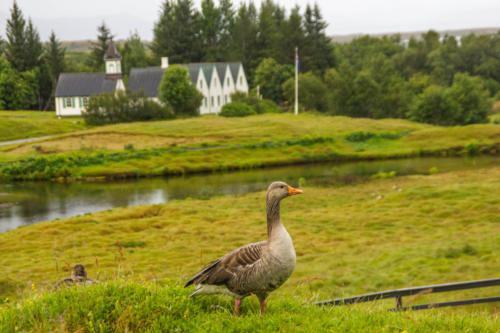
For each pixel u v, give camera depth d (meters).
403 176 52.47
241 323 6.66
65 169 58.88
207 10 180.00
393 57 191.88
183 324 6.73
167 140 76.44
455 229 29.22
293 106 123.00
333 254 25.52
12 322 6.70
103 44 162.62
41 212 41.97
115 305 6.99
